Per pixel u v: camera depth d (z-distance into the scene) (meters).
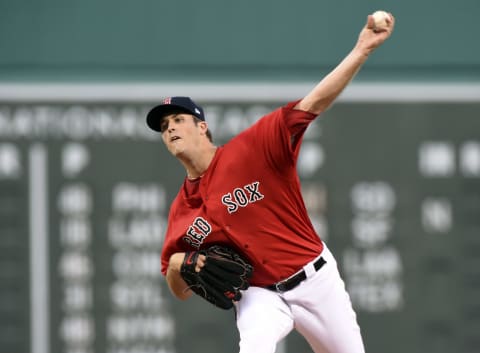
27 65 26.70
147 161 26.72
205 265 14.97
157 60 26.80
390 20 13.66
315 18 26.83
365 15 26.83
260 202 15.00
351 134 26.80
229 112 26.67
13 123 26.66
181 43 26.80
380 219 26.69
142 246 26.69
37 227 26.59
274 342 15.34
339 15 26.83
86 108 26.73
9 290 26.53
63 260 26.62
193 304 26.55
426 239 26.72
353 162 26.75
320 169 26.73
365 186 26.72
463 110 26.86
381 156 26.78
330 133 26.78
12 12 26.72
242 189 14.93
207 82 26.75
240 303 15.69
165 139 15.17
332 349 16.03
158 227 26.67
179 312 26.56
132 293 26.61
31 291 26.55
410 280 26.67
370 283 26.67
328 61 26.80
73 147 26.70
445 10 26.95
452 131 26.86
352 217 26.72
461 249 26.69
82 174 26.66
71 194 26.64
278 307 15.55
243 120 26.67
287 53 26.80
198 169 15.29
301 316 15.75
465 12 26.94
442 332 26.59
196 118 15.16
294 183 15.11
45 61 26.73
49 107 26.72
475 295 26.64
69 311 26.59
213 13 26.88
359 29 26.81
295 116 14.31
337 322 15.78
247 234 15.12
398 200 26.75
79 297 26.61
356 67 13.76
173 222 15.67
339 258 26.66
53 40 26.73
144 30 26.83
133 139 26.73
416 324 26.58
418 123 26.84
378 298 26.64
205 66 26.78
